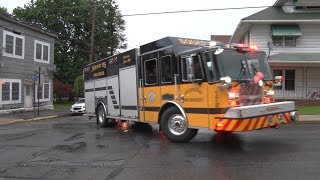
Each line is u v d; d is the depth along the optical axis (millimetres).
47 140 13078
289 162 8438
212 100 10344
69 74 50375
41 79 26672
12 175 8008
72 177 7750
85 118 25016
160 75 12312
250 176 7410
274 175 7414
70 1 51281
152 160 9164
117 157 9648
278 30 27688
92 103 18000
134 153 10133
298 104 26625
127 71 14320
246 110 9938
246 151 9891
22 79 29641
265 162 8523
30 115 26938
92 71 17891
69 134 14750
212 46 10547
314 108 23750
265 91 11148
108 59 16047
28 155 10211
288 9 29375
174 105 11734
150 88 12875
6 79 27578
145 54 13086
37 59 31797
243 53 10914
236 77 10508
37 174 8055
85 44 52219
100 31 53031
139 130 15586
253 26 28516
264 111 10281
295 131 13922
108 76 16047
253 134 13148
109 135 14141
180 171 7988
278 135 12766
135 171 8109
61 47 51906
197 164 8586
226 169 8023
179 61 11430
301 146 10367
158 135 13773
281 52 28344
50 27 51281
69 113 29500
